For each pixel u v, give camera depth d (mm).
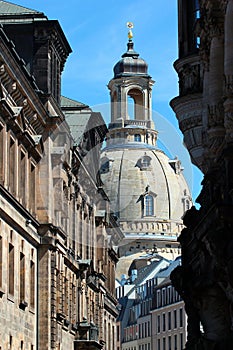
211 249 28547
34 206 80438
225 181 29906
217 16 34125
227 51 31109
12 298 71875
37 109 77312
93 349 96312
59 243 85250
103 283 114812
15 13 87625
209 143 34000
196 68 39500
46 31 86500
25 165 77375
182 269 35812
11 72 70312
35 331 80875
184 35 40438
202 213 33406
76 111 93188
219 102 34000
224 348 30500
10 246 72375
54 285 83125
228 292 28688
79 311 98938
